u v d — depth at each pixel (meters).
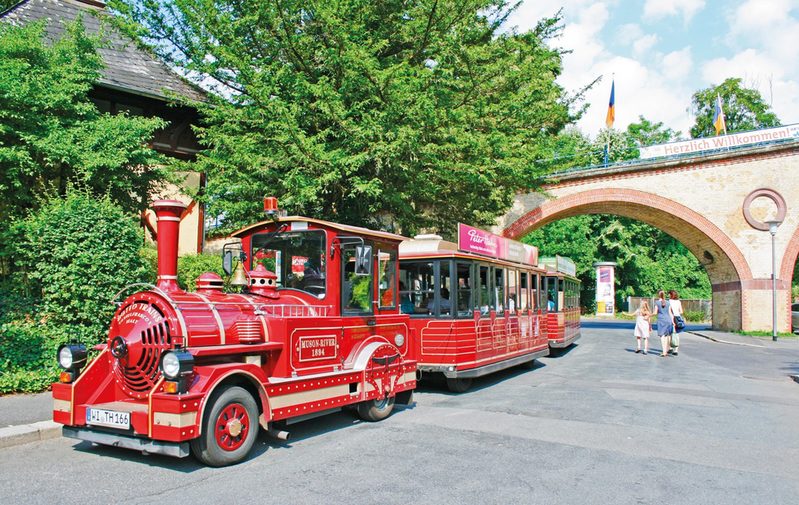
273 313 6.51
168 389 5.11
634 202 27.31
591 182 27.81
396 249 8.51
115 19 12.95
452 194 15.65
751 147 26.00
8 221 9.91
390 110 11.55
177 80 16.19
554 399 9.54
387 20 14.30
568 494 4.86
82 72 10.86
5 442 6.08
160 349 5.39
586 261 44.09
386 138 11.67
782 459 6.08
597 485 5.11
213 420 5.34
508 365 12.00
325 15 11.62
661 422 7.79
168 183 13.50
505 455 6.02
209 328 5.64
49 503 4.48
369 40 12.66
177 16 13.05
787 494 4.97
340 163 11.28
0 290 9.58
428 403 9.20
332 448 6.24
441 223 16.75
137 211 11.67
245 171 11.97
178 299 5.66
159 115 15.78
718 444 6.67
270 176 11.73
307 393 6.40
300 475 5.25
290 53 12.98
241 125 12.72
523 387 10.98
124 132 10.65
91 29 15.82
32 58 10.24
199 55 12.66
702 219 26.44
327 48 12.34
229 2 12.86
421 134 12.37
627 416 8.16
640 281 47.12
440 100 12.80
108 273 9.31
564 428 7.35
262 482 5.04
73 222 9.17
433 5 13.48
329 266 7.20
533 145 16.12
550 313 16.59
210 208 12.38
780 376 12.73
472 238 10.90
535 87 15.20
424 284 10.38
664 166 26.84
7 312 9.18
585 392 10.27
